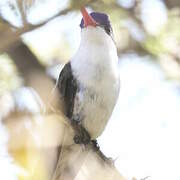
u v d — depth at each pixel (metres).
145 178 6.49
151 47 10.07
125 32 9.98
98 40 9.29
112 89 8.92
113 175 6.41
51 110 6.14
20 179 5.48
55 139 5.38
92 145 8.62
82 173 6.73
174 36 10.09
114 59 9.25
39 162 5.48
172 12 10.01
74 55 9.21
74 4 5.06
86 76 8.90
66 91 8.93
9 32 4.17
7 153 5.29
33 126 5.39
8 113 5.62
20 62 6.13
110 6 8.43
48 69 8.90
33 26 4.57
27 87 6.14
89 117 8.81
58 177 7.14
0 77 6.96
